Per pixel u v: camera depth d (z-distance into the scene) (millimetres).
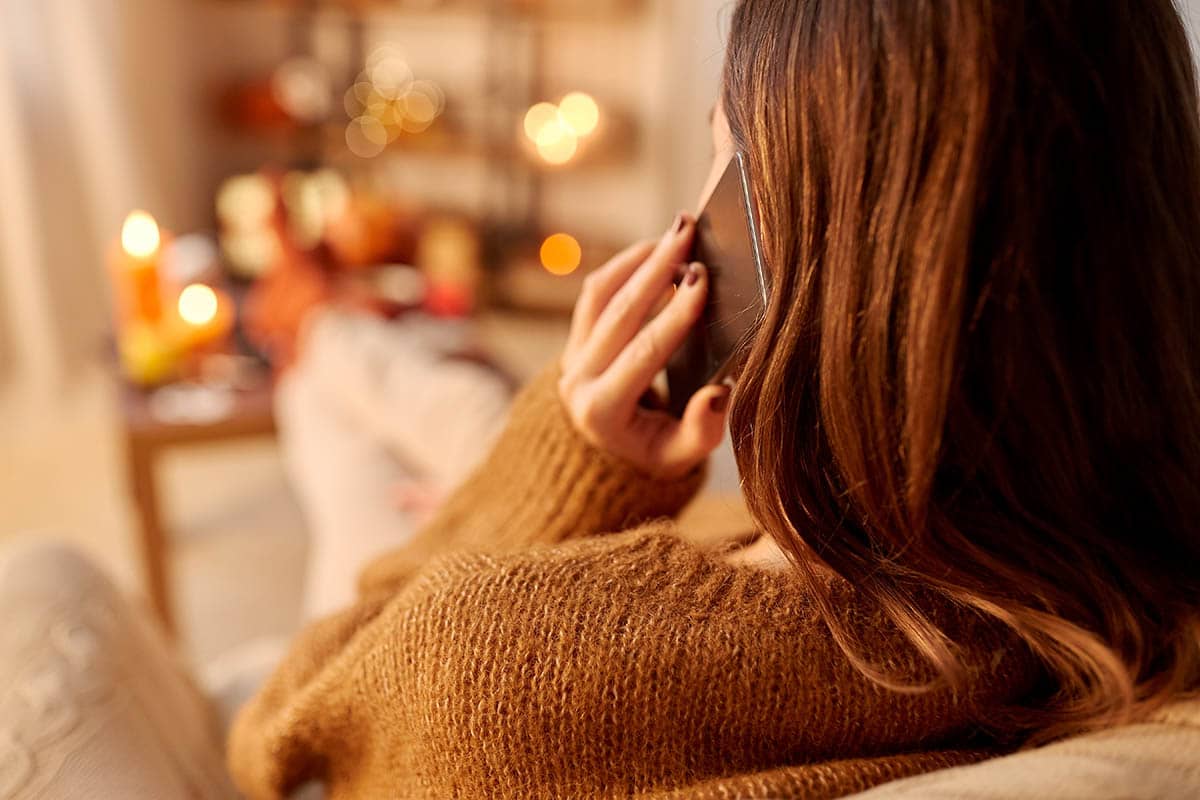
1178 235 388
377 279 2178
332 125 3096
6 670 642
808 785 396
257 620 1739
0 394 2561
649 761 415
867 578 422
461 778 437
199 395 1621
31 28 2473
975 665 415
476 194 3320
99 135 2645
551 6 2984
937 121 352
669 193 3088
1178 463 403
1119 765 356
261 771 609
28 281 2541
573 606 422
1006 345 370
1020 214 355
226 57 3135
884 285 371
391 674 465
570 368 621
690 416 579
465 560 465
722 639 409
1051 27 351
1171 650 401
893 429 386
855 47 366
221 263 2404
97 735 605
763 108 410
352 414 1477
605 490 621
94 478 2219
